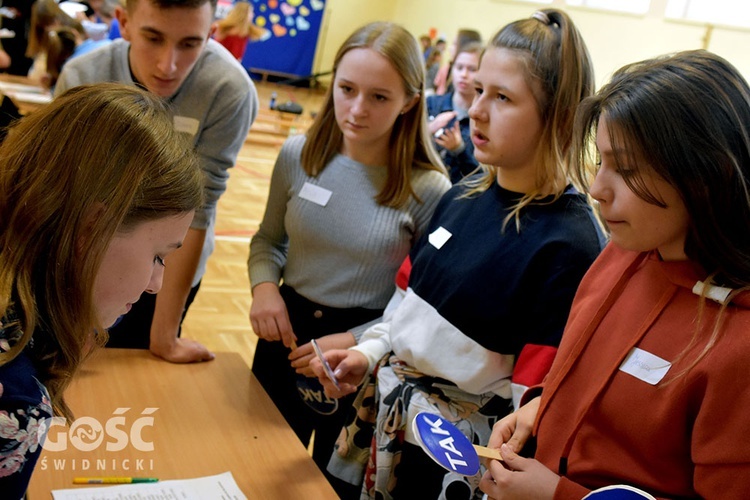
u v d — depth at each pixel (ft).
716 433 2.89
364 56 5.23
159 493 3.80
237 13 23.59
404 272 5.16
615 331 3.50
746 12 24.23
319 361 4.75
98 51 5.95
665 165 2.93
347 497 5.30
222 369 5.40
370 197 5.59
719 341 2.97
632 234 3.15
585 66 4.32
